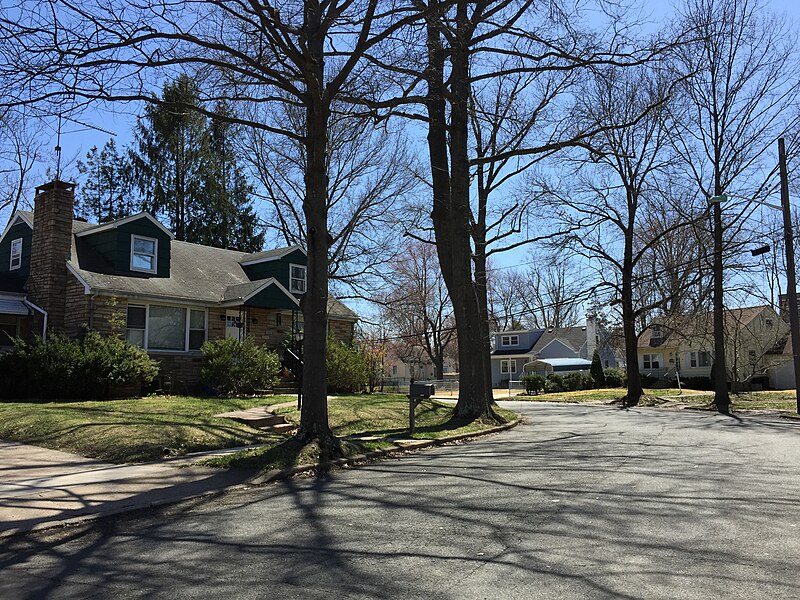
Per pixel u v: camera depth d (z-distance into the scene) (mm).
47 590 4438
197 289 22406
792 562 4738
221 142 37062
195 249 26812
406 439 12656
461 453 11398
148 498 7406
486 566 4727
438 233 18438
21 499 7328
